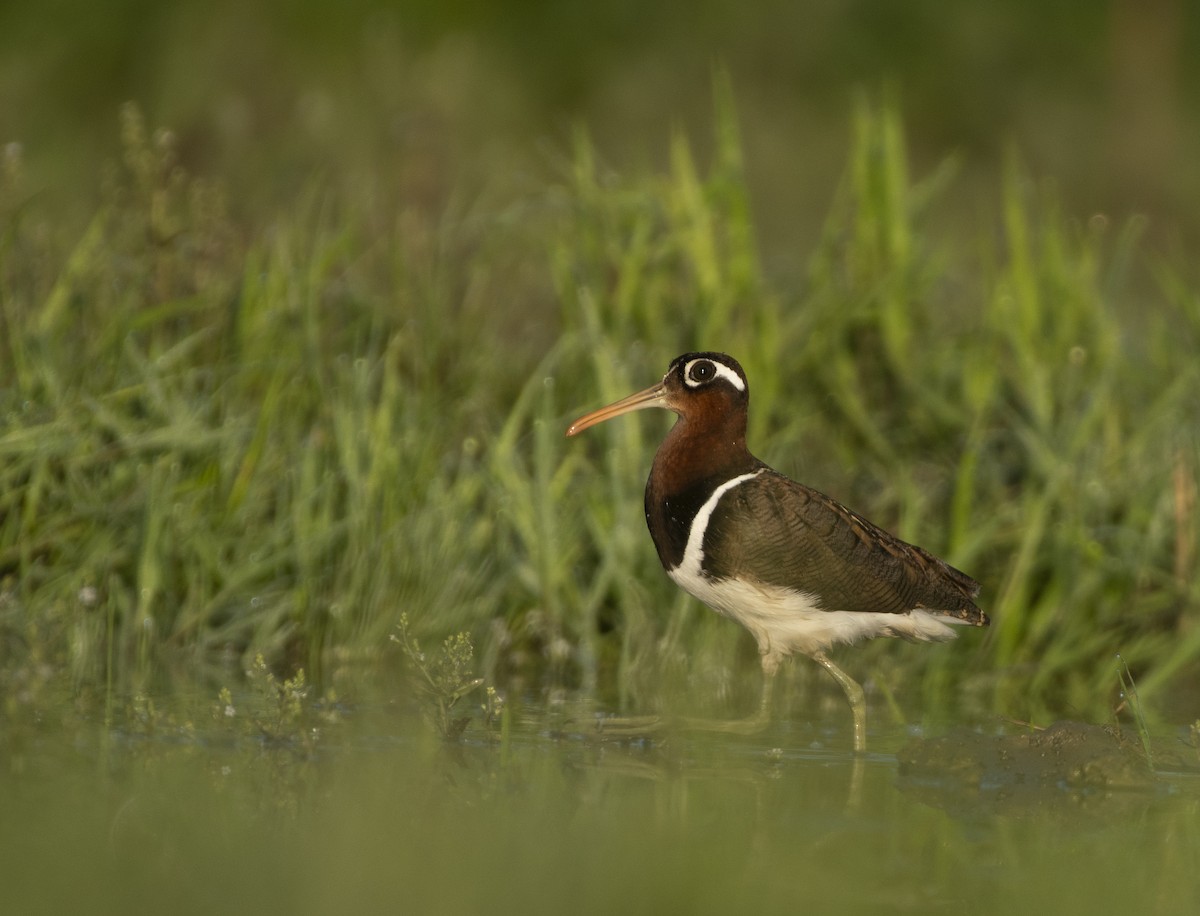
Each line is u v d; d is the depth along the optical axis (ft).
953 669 39.01
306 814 25.82
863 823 27.07
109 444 37.37
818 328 44.01
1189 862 25.67
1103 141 87.86
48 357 37.50
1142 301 64.18
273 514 38.86
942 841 26.32
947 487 42.11
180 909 21.42
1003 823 27.48
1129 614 39.99
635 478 39.37
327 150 59.77
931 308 47.52
